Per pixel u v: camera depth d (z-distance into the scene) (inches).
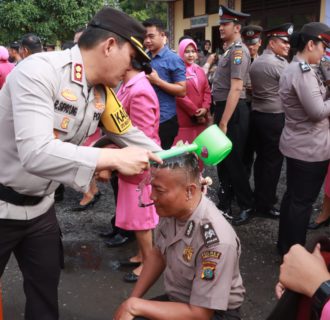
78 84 66.5
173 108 152.2
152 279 75.9
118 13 66.4
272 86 147.6
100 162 58.1
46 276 81.5
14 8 433.1
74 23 450.9
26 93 61.5
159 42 147.6
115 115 76.9
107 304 108.7
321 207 169.5
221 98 157.2
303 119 117.2
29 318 84.0
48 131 60.9
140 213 107.5
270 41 150.9
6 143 69.1
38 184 71.8
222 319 67.0
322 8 363.9
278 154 154.9
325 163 119.4
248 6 445.7
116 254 135.0
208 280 62.9
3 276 121.6
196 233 64.9
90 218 163.6
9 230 74.4
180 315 64.5
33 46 202.1
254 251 136.0
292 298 46.1
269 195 159.0
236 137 151.1
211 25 509.7
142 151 60.2
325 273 42.9
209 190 193.2
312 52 115.2
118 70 67.7
